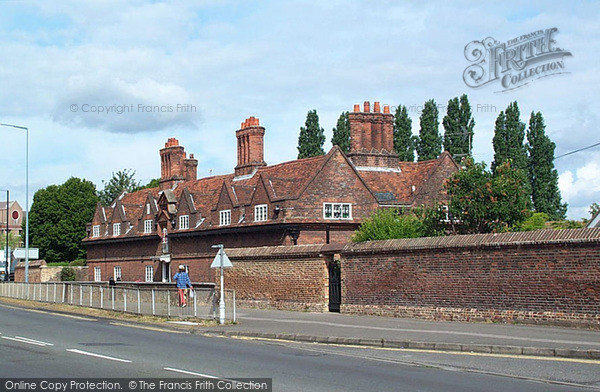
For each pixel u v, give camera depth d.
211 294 27.00
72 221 86.94
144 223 60.25
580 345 17.03
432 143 67.50
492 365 15.38
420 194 45.72
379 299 27.09
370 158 48.00
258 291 32.84
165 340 21.27
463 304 23.92
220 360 16.30
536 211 60.75
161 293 29.48
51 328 25.05
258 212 45.69
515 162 60.09
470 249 23.80
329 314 28.53
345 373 14.30
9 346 18.86
